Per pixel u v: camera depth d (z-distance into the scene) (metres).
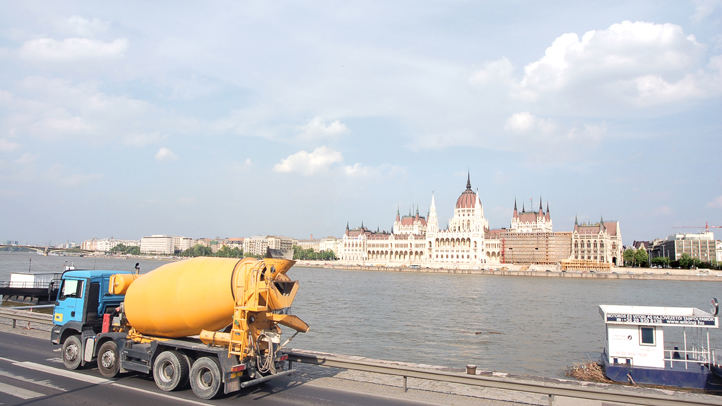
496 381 20.38
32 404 19.09
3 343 32.16
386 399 21.03
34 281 58.97
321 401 20.53
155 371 22.25
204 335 22.02
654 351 30.38
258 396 21.23
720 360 30.62
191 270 23.20
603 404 20.70
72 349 25.55
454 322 72.88
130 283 25.94
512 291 149.50
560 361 46.00
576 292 148.00
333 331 61.81
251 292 21.39
